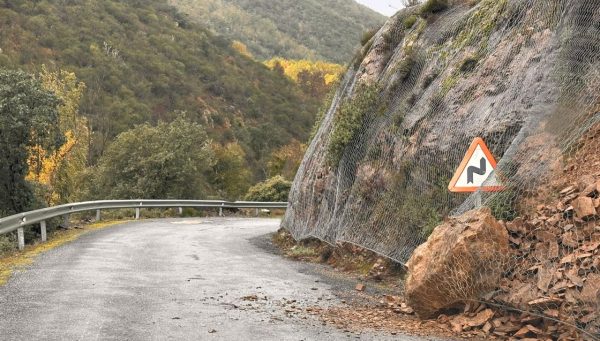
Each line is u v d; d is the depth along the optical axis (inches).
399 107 537.0
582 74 349.7
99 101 2842.0
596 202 279.4
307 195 661.3
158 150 1477.6
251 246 645.3
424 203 443.2
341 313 316.2
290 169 2145.7
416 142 481.1
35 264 447.5
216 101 3737.7
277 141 3535.9
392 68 595.8
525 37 439.2
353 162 569.6
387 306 338.6
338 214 557.9
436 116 478.3
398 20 653.3
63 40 3348.9
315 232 598.9
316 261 545.6
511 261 288.7
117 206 993.5
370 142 552.4
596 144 318.3
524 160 334.0
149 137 1503.4
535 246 287.9
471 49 498.3
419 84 531.8
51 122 792.9
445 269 291.0
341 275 461.4
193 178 1521.9
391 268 446.9
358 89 636.7
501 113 416.2
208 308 315.3
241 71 4402.1
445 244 301.7
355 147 574.6
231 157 1942.7
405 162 479.2
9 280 378.6
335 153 592.4
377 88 587.5
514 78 426.6
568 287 261.3
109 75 3223.4
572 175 311.3
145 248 569.0
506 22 475.8
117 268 437.1
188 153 1499.8
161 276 410.9
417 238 432.8
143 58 3644.2
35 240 631.8
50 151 839.1
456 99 468.8
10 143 775.7
